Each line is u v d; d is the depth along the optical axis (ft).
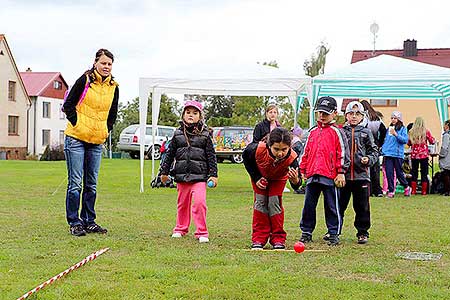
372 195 42.60
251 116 137.69
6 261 18.28
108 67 23.73
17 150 148.25
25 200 35.58
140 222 27.32
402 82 42.68
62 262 18.26
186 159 23.25
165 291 15.03
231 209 32.96
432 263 18.84
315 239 23.48
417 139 44.37
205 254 19.77
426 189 44.39
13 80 145.89
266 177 21.04
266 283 15.84
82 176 24.21
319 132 22.65
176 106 155.02
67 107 23.48
